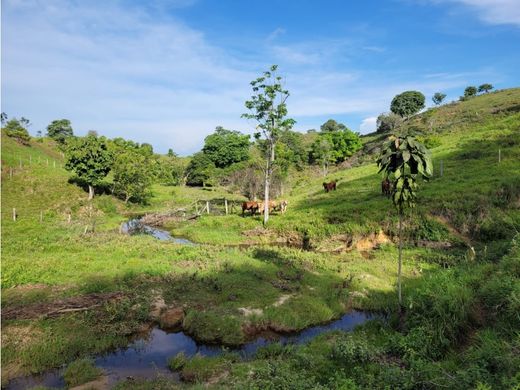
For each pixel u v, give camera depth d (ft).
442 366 30.12
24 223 96.43
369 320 46.37
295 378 29.71
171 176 231.50
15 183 134.82
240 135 274.16
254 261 66.23
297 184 182.70
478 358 28.14
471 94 317.01
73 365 34.73
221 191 205.87
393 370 29.55
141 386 31.65
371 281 57.57
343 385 27.68
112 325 42.50
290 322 45.60
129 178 147.64
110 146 158.10
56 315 43.57
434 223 76.89
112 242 79.82
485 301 37.45
